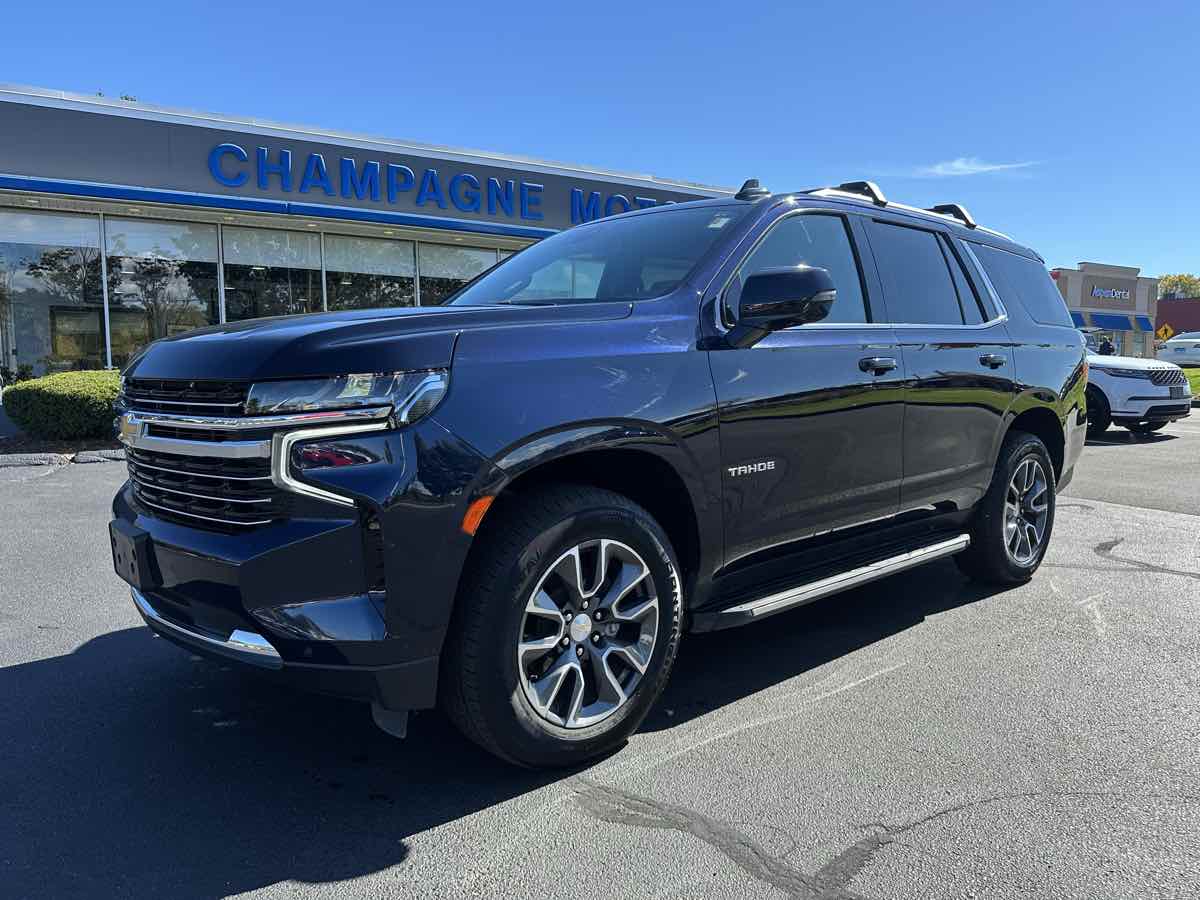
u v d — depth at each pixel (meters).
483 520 2.69
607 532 2.86
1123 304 46.62
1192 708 3.43
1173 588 5.16
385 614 2.44
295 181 14.59
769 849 2.46
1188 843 2.48
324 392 2.40
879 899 2.23
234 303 15.12
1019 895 2.25
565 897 2.24
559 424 2.68
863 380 3.75
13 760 2.98
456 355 2.58
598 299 3.46
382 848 2.46
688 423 3.04
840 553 3.91
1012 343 4.86
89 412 10.84
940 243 4.66
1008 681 3.71
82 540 6.15
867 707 3.44
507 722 2.68
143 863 2.38
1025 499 5.14
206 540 2.59
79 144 12.83
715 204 3.91
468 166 16.39
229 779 2.86
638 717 3.03
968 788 2.80
